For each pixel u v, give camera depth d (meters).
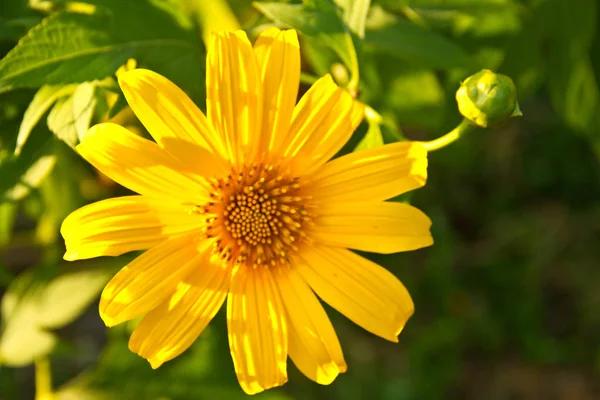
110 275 0.52
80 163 0.54
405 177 0.43
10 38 0.48
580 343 0.68
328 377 0.44
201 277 0.44
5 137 0.46
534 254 0.68
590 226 0.68
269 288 0.45
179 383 0.54
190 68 0.45
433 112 0.54
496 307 0.68
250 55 0.42
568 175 0.68
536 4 0.54
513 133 0.68
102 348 0.66
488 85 0.43
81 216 0.42
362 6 0.45
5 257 0.65
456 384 0.68
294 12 0.44
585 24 0.54
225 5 0.48
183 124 0.42
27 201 0.54
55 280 0.52
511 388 0.68
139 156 0.42
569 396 0.67
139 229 0.43
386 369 0.66
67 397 0.53
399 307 0.44
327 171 0.44
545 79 0.60
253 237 0.44
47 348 0.51
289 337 0.45
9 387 0.62
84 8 0.47
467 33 0.55
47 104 0.43
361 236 0.44
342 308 0.44
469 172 0.68
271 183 0.44
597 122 0.57
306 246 0.45
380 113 0.50
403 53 0.49
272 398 0.54
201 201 0.44
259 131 0.43
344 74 0.49
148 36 0.45
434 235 0.66
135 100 0.41
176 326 0.43
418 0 0.52
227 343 0.55
